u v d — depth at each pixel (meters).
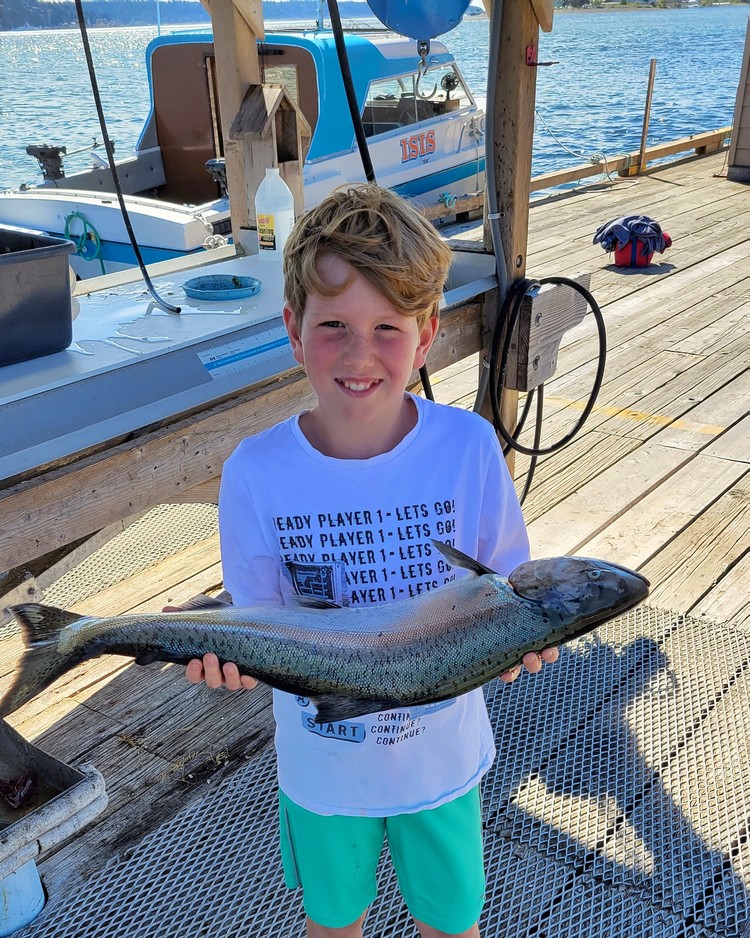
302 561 1.70
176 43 9.73
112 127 18.95
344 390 1.54
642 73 39.69
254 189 4.21
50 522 2.41
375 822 1.78
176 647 1.49
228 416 2.91
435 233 1.55
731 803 2.75
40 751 2.45
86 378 2.65
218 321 3.21
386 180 10.86
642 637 3.58
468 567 1.47
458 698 1.71
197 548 4.46
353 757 1.69
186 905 2.46
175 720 3.22
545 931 2.36
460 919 1.81
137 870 2.58
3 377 2.63
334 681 1.46
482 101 13.91
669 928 2.36
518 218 3.88
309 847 1.78
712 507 4.65
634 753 2.97
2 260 2.63
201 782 2.91
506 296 3.92
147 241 8.26
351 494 1.66
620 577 1.42
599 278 9.03
